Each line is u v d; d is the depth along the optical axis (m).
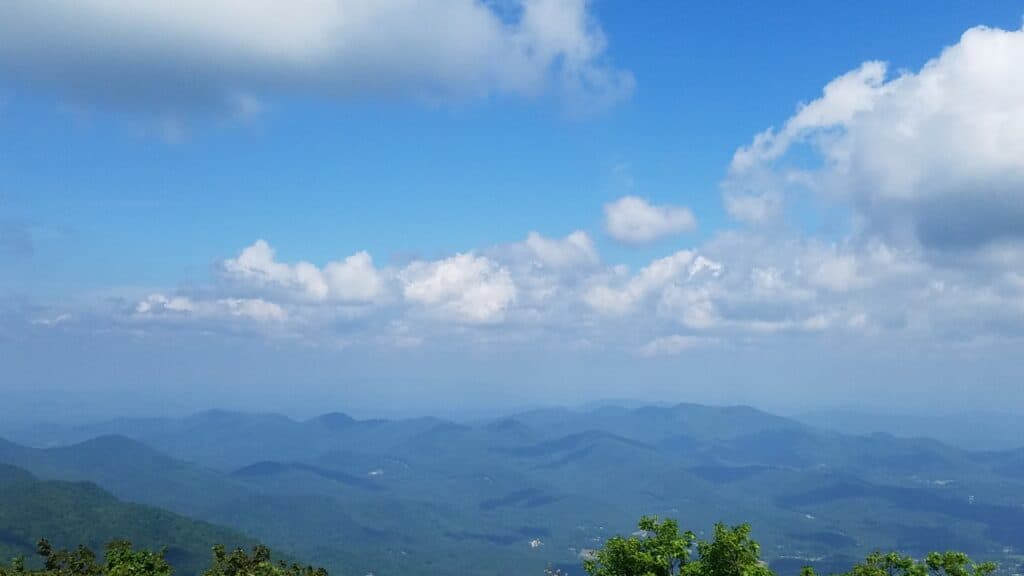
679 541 35.06
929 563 34.19
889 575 35.19
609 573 35.78
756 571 32.38
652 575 33.56
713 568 33.47
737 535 34.00
